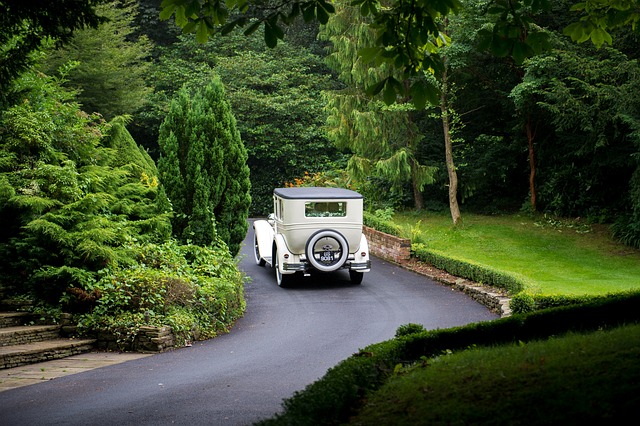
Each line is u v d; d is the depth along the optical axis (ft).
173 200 48.24
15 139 41.34
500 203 78.69
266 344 34.09
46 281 36.99
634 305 27.71
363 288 50.80
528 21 18.40
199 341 35.99
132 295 35.99
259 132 99.66
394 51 18.63
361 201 51.70
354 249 52.54
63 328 35.01
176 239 47.24
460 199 80.89
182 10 17.85
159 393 24.20
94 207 39.60
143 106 97.96
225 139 50.44
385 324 38.14
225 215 50.57
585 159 69.41
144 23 108.68
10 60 23.45
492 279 46.47
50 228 36.47
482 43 18.37
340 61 75.56
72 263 38.09
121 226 41.81
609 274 50.75
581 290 44.01
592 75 59.16
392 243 63.36
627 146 61.98
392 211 74.59
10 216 39.40
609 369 14.76
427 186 82.23
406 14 18.34
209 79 101.24
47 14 21.29
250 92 100.73
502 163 75.87
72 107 49.44
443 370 17.97
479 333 24.17
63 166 43.27
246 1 18.53
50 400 23.39
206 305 37.65
